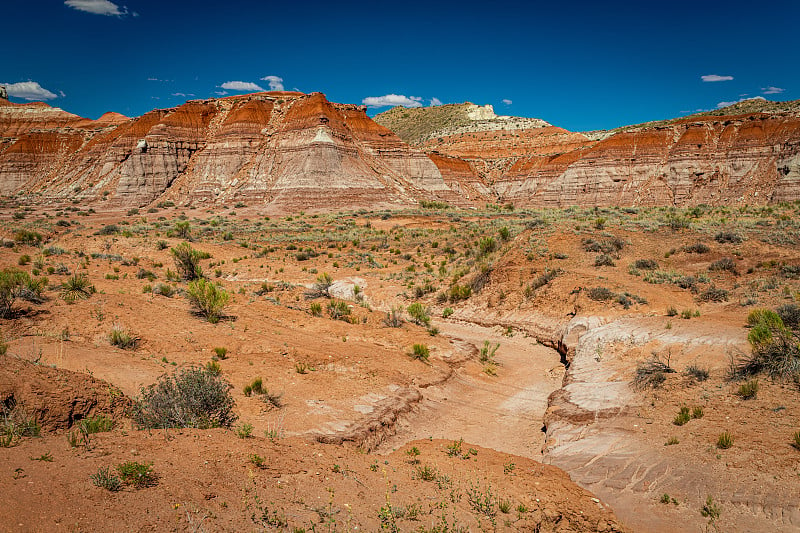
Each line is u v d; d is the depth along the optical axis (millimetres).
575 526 8016
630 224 38062
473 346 21344
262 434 10250
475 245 40125
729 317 18188
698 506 8453
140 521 5262
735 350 14133
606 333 18656
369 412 12805
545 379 18281
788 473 8516
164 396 9414
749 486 8508
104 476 5875
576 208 73062
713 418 11031
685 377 13422
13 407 8156
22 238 41500
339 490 7215
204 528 5371
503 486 8852
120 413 9539
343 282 34656
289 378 14367
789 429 9773
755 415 10664
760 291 21766
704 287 24328
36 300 17016
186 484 6223
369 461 9055
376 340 19703
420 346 18266
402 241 48812
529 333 24391
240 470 7043
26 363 9617
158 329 16609
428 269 36625
